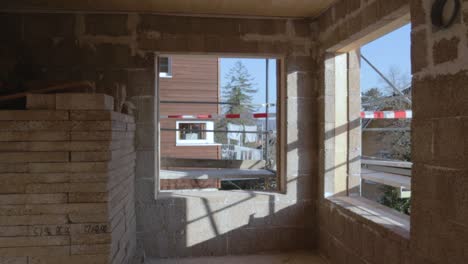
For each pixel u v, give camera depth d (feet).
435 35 6.18
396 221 8.66
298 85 12.21
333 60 11.69
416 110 6.70
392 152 16.96
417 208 6.65
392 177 11.48
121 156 8.94
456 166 5.70
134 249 11.18
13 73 11.10
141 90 11.58
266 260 11.50
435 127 6.18
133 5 10.88
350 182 11.73
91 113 7.45
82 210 7.37
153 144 11.64
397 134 16.81
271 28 12.10
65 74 11.32
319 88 12.09
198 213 11.84
